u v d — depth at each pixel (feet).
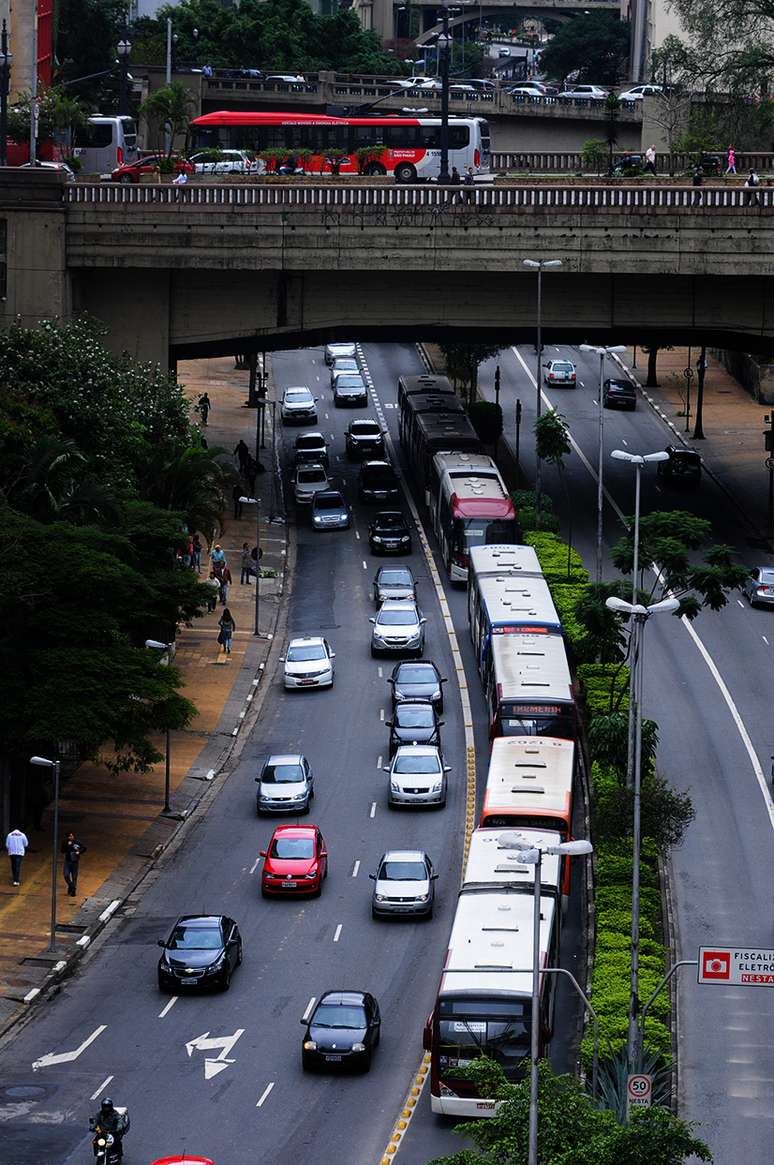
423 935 494.18
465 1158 326.85
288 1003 455.22
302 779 579.89
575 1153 325.01
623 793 522.06
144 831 565.53
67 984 468.75
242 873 537.24
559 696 583.99
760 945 485.15
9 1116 394.11
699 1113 402.52
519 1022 391.86
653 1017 434.71
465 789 588.09
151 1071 418.10
